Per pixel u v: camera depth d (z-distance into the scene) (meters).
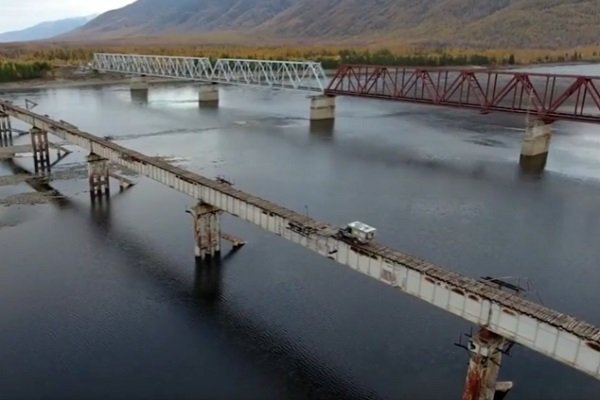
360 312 40.38
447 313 40.19
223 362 34.81
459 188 72.25
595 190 71.88
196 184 46.81
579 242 54.50
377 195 68.81
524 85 93.06
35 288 43.50
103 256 49.28
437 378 33.31
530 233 56.66
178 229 55.69
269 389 32.47
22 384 32.81
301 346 36.44
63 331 37.88
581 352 23.91
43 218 58.59
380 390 32.34
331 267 47.22
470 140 103.38
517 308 26.02
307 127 117.75
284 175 77.94
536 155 88.62
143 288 43.69
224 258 48.78
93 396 31.88
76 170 77.62
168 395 31.97
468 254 51.19
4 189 68.69
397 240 54.12
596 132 112.94
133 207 62.16
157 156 87.94
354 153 92.38
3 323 38.72
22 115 84.19
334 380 33.19
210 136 106.25
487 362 27.72
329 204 64.88
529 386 32.50
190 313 40.22
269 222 39.72
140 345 36.47
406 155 91.00
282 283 44.53
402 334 37.69
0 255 49.22
